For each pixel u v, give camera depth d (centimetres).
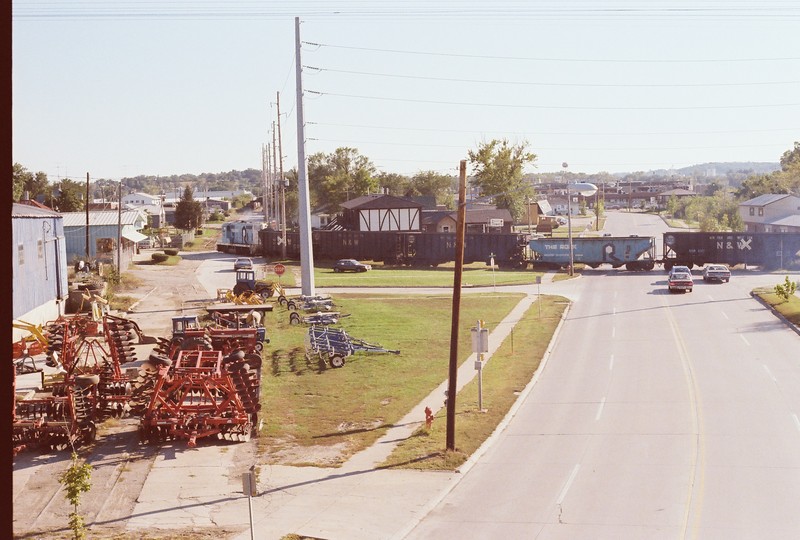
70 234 9425
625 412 3155
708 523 1961
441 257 9625
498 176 16062
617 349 4488
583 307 6228
